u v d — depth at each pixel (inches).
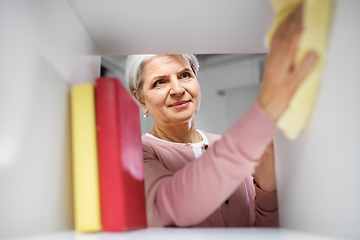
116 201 17.0
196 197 20.3
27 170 14.4
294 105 15.0
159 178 28.0
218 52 30.4
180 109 42.9
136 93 49.7
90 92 17.6
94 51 26.5
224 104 130.0
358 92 13.1
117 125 17.3
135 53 29.2
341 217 14.2
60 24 18.7
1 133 12.8
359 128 13.0
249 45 29.1
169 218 22.2
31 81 15.1
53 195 16.6
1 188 12.7
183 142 46.4
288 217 21.3
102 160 17.2
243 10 22.2
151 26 24.0
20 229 13.7
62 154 18.0
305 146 17.8
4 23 13.3
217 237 15.6
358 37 13.4
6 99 13.1
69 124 19.4
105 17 22.3
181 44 27.9
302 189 18.4
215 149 19.5
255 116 17.5
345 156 13.8
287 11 15.6
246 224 40.0
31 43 15.3
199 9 21.7
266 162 34.9
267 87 16.7
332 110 14.7
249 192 43.7
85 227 16.6
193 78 44.9
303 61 14.6
